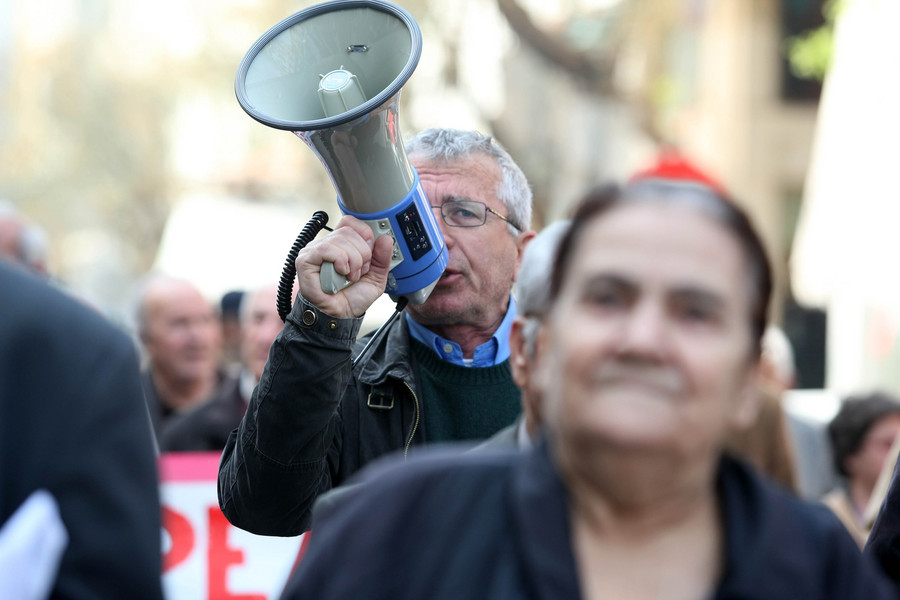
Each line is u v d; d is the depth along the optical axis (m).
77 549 2.79
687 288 2.64
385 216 5.05
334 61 5.26
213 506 8.22
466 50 23.48
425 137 5.85
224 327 12.83
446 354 5.63
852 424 8.44
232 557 8.15
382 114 4.89
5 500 2.81
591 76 23.23
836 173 13.84
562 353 2.67
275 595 8.13
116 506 2.85
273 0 33.03
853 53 13.89
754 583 2.62
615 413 2.58
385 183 5.02
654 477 2.62
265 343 9.02
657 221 2.69
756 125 28.89
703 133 28.28
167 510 8.20
